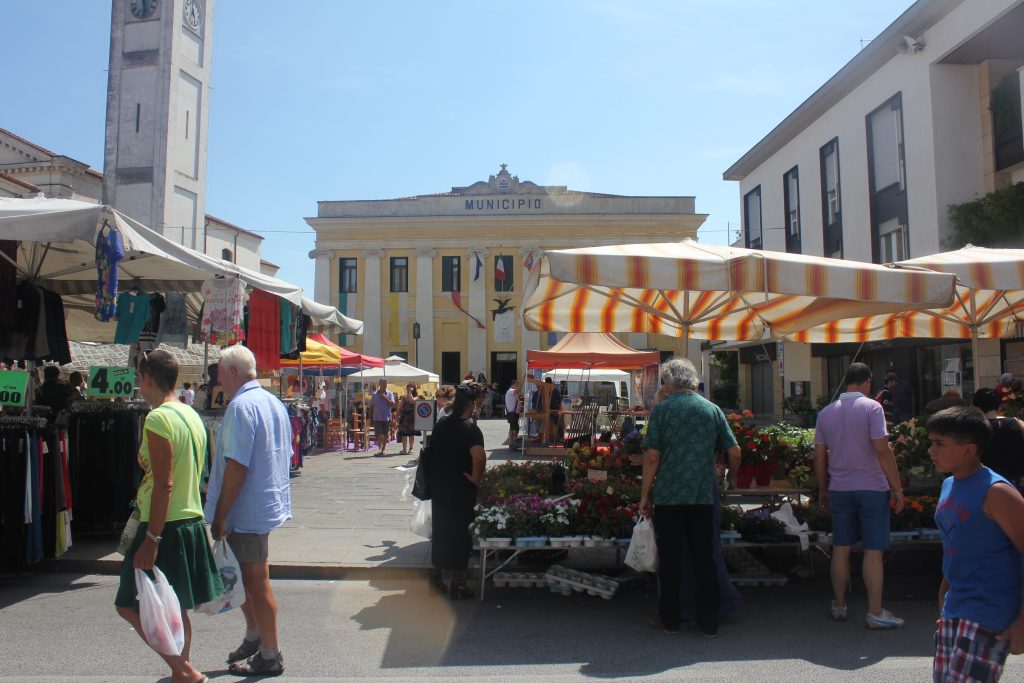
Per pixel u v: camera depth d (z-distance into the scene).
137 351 8.94
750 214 29.31
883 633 5.20
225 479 4.15
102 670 4.57
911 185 18.69
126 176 23.64
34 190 23.27
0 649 4.96
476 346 39.81
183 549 3.93
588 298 8.52
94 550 7.48
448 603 6.08
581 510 6.14
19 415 7.00
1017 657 4.74
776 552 7.11
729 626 5.39
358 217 40.31
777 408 29.48
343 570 6.97
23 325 7.75
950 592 2.92
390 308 40.41
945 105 17.89
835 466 5.34
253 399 4.33
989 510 2.82
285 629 5.44
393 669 4.62
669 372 5.31
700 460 5.09
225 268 7.74
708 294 8.41
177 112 24.20
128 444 7.92
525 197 40.00
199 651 4.94
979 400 5.68
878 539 5.23
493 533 6.01
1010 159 16.97
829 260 6.38
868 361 22.66
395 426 21.42
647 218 39.53
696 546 5.16
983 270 6.49
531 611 5.83
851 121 21.56
